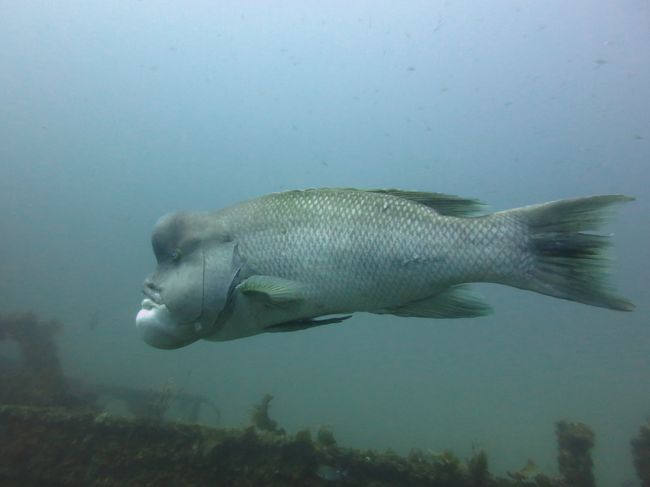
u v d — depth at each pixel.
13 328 2.62
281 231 0.80
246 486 1.27
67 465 1.32
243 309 0.80
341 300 0.79
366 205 0.80
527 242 0.79
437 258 0.78
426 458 1.39
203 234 0.82
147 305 0.83
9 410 1.40
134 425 1.36
